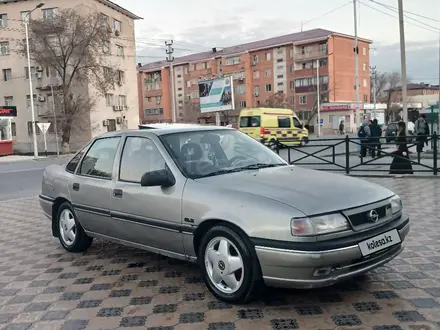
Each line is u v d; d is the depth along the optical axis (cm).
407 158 1091
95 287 425
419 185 939
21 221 787
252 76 6938
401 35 1755
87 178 504
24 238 649
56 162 2620
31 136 4300
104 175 482
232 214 346
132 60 4816
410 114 2595
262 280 341
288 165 461
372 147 1265
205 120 7594
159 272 460
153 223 412
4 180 1570
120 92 4600
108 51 4275
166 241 408
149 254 528
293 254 316
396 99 8162
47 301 397
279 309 353
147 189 419
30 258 538
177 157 417
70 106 3694
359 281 403
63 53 3619
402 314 335
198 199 373
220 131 484
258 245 330
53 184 562
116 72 4194
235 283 356
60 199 554
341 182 382
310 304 360
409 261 452
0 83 4319
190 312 357
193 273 452
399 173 1106
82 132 4091
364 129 1647
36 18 4062
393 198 381
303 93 6284
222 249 362
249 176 398
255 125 2555
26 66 4222
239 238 346
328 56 6016
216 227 360
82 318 358
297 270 318
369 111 6122
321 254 313
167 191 400
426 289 380
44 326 347
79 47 3662
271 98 6262
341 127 5075
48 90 4153
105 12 4322
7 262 527
